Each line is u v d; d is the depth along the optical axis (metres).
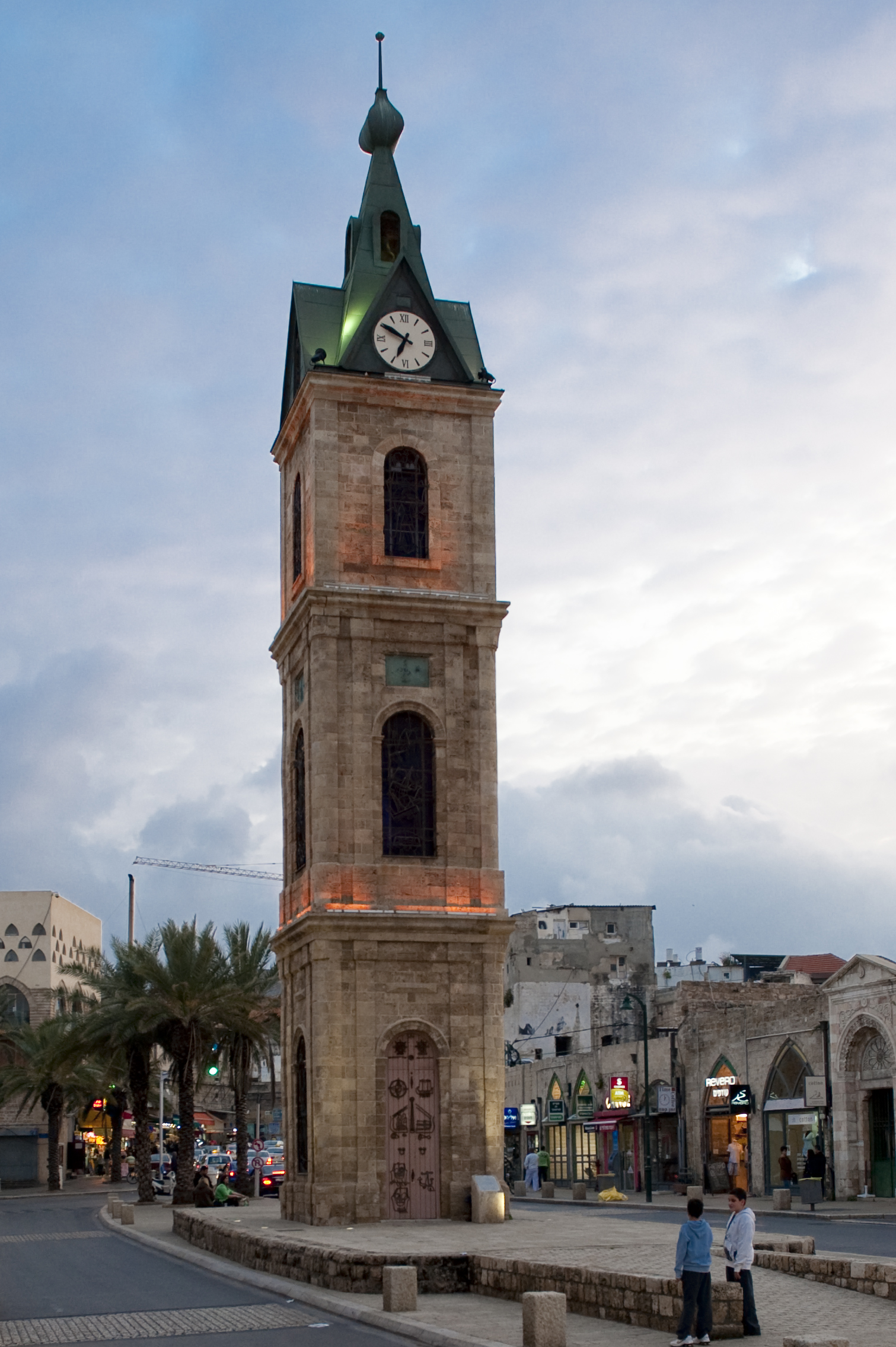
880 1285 28.61
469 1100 48.50
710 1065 77.25
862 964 63.09
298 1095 50.69
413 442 53.12
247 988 75.94
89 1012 81.38
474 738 51.38
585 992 125.00
